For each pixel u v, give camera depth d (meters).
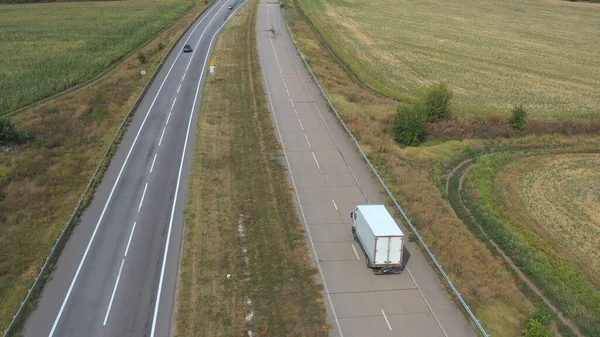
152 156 52.19
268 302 32.12
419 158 56.91
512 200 49.31
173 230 39.84
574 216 46.47
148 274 34.94
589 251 41.38
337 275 34.72
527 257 39.56
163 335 29.77
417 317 31.16
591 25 132.88
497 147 62.16
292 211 42.31
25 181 47.22
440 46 106.12
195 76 78.38
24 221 40.84
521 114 65.19
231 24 115.00
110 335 29.81
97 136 56.94
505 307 33.09
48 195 44.84
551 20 138.25
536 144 63.22
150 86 73.56
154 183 46.84
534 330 29.80
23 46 95.19
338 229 40.03
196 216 41.62
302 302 32.12
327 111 64.94
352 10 142.38
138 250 37.44
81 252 37.22
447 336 29.75
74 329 30.28
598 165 57.59
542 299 35.69
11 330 29.84
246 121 61.34
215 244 38.00
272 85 74.06
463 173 55.03
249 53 90.44
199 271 35.09
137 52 93.19
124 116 62.47
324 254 36.91
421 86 80.19
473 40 112.75
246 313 31.30
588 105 74.25
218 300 32.38
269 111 64.38
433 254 37.06
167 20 120.31
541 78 86.88
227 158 51.94
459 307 32.16
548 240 42.72
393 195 45.31
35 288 33.31
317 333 29.66
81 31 107.88
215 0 147.75
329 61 91.06
